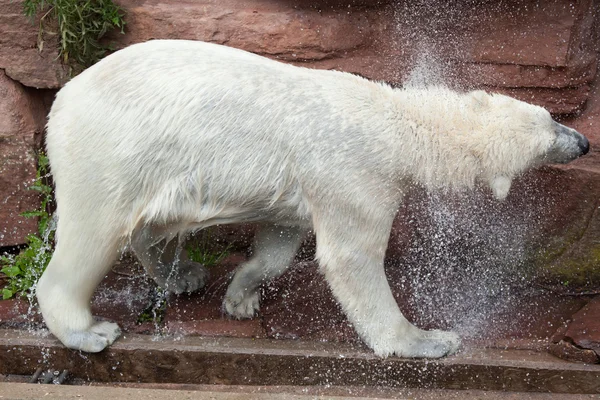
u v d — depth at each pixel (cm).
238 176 352
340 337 401
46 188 455
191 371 375
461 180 377
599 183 455
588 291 463
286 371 375
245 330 406
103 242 354
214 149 347
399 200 373
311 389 373
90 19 453
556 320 432
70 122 352
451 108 375
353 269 367
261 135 349
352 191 355
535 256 475
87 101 350
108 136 345
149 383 378
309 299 441
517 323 429
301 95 355
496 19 467
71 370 379
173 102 345
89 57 462
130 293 440
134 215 353
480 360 373
